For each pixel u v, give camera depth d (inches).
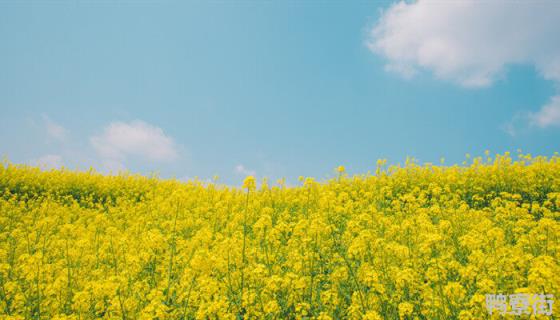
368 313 154.9
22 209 491.2
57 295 205.6
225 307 173.6
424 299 179.2
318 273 218.1
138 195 642.8
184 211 397.1
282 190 513.3
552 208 376.5
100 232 325.1
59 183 649.6
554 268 156.6
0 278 222.8
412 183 514.9
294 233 236.4
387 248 215.2
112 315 187.2
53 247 285.6
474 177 490.6
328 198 298.8
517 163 501.7
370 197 410.3
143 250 261.6
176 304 191.6
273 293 188.7
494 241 211.5
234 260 215.6
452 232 263.1
